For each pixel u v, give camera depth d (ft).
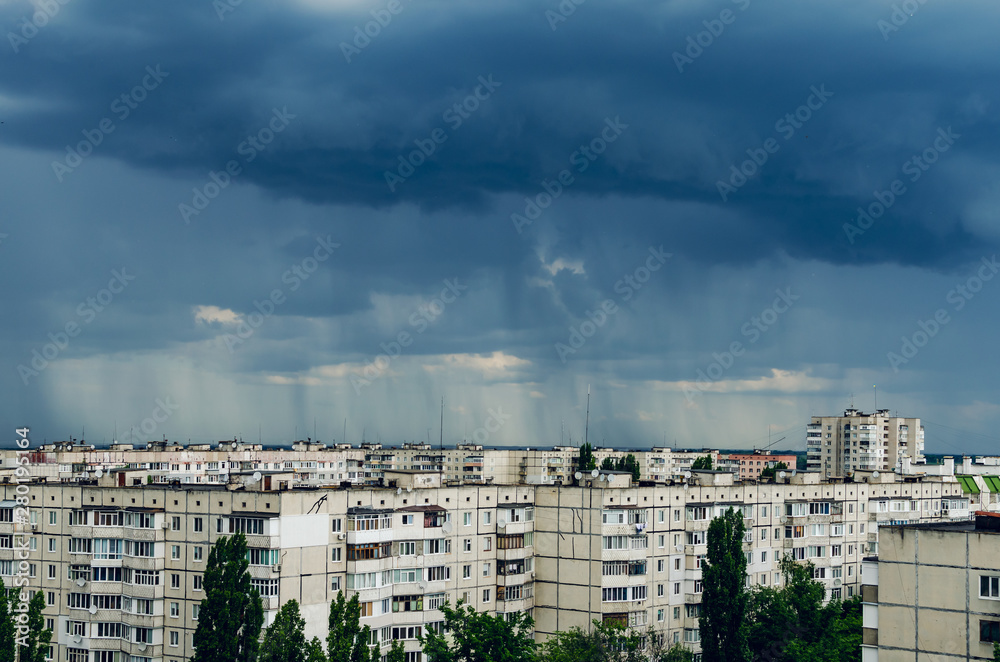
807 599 498.28
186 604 445.37
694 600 539.70
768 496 588.50
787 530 596.70
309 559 433.89
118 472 487.20
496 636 408.67
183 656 444.14
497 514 510.58
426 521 477.77
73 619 467.11
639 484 553.23
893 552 316.19
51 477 613.52
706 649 470.80
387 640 456.45
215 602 394.52
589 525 508.94
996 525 317.42
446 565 483.92
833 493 621.72
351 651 383.24
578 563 510.58
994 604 296.71
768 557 586.86
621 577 506.89
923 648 308.60
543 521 522.88
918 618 310.04
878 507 640.99
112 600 460.96
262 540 422.41
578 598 508.94
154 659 446.60
